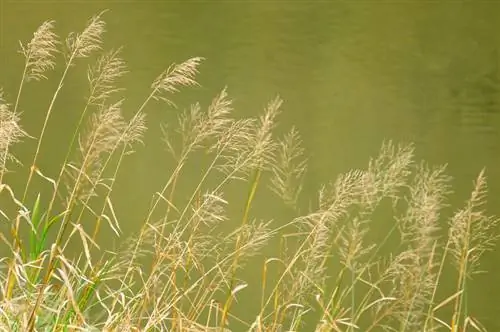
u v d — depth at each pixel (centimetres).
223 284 830
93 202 1747
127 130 765
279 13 4669
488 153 2484
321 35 4303
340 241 888
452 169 2305
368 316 1015
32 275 749
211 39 4197
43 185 1748
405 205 1639
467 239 782
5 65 3347
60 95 2938
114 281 852
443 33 4291
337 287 790
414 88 3450
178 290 753
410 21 4516
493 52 3981
